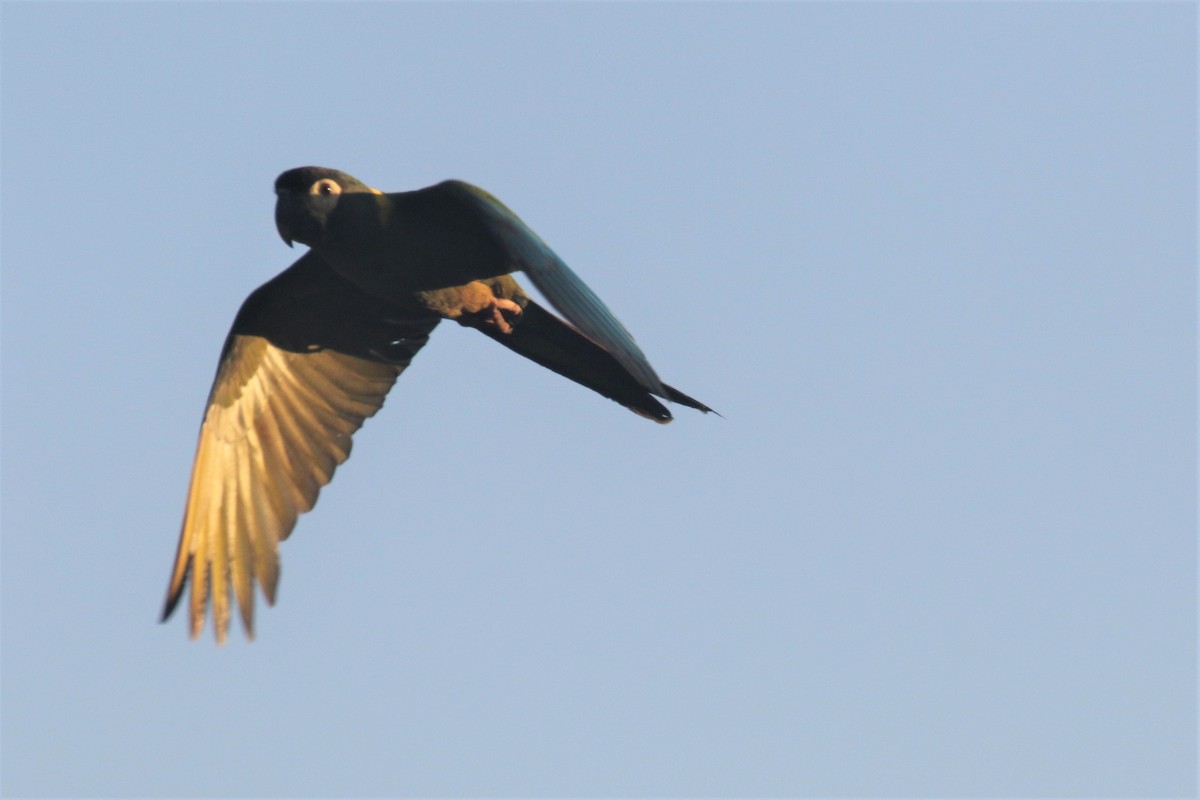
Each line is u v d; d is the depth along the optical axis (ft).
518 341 46.24
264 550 45.44
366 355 47.47
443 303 44.39
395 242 42.86
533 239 40.73
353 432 47.37
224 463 45.65
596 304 40.27
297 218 42.78
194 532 44.86
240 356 46.47
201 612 44.37
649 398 46.50
